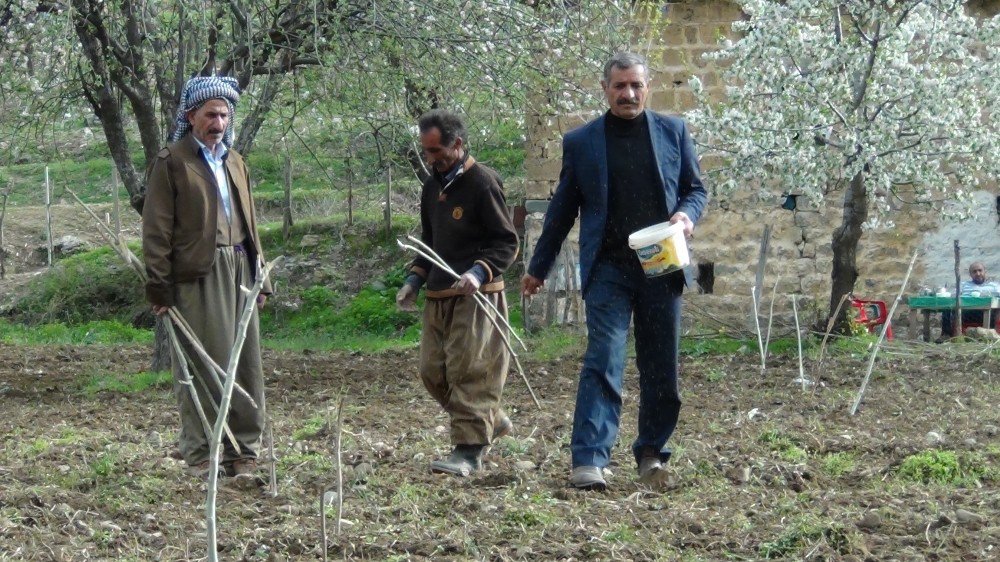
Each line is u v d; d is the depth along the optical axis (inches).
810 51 527.2
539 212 659.4
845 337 528.7
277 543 205.3
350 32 454.6
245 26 446.6
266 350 625.3
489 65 462.6
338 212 1016.9
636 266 245.6
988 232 633.0
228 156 267.6
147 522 223.0
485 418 265.9
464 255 270.2
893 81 519.8
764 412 357.4
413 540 206.4
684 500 234.8
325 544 188.7
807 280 636.1
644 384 250.2
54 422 383.2
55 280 949.8
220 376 258.2
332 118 506.3
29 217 1118.4
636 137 243.3
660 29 634.8
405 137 502.9
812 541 196.2
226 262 261.7
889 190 565.0
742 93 537.0
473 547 201.6
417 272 282.0
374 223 960.3
